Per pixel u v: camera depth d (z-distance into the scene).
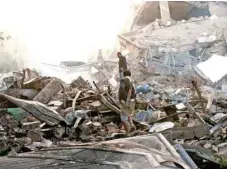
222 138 10.79
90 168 6.01
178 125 12.45
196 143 10.33
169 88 26.53
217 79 29.38
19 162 6.90
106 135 12.58
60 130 12.57
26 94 16.47
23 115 13.43
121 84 12.76
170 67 32.62
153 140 7.00
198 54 35.41
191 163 6.55
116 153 6.42
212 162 7.46
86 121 13.45
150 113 14.32
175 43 35.56
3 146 10.35
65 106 15.45
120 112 13.23
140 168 5.85
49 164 6.49
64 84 18.55
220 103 18.09
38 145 10.83
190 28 39.25
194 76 30.73
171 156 6.38
